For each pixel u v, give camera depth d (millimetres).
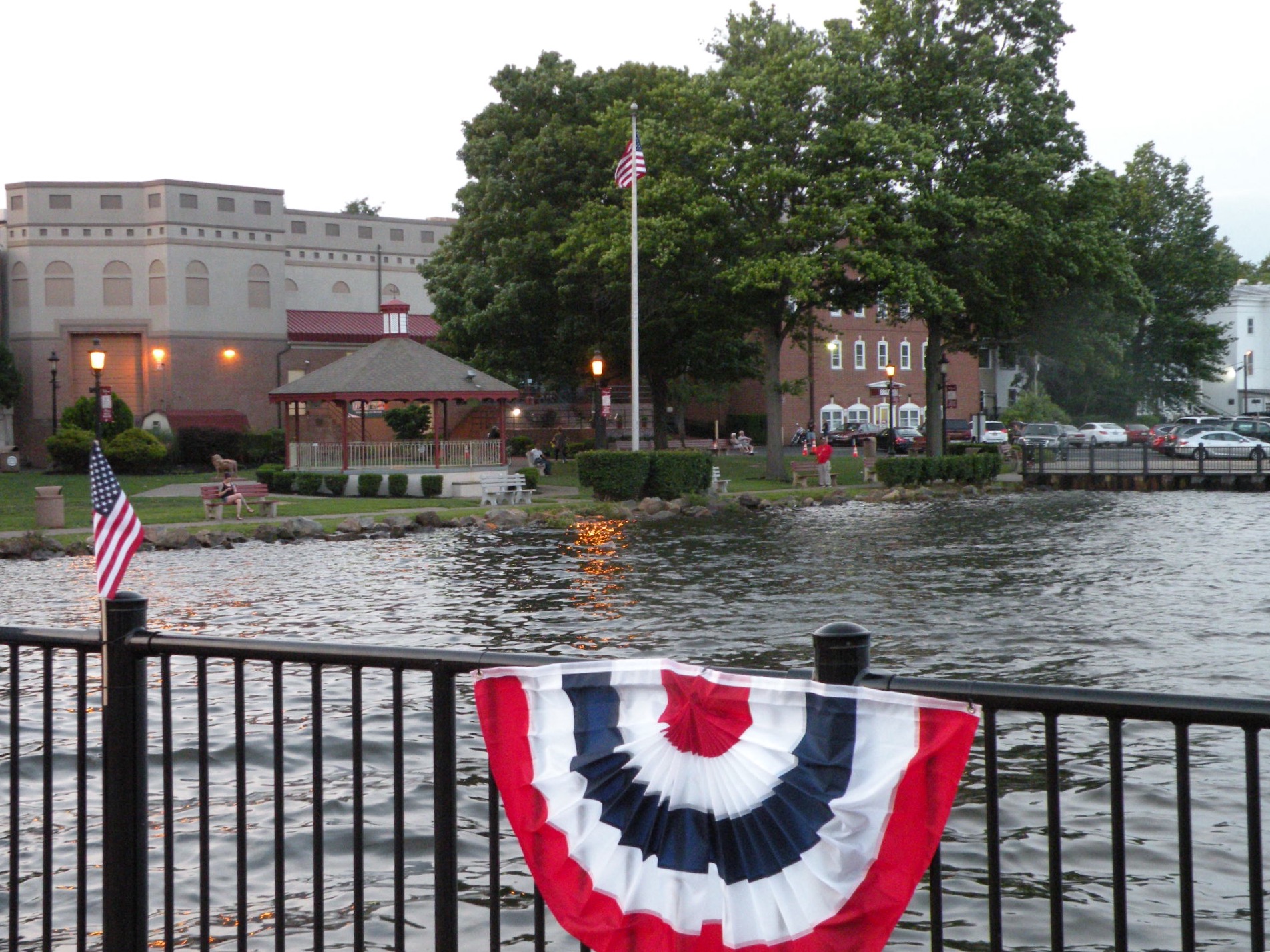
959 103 51312
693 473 44094
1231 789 9344
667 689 3383
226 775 10055
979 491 50750
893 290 47125
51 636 4527
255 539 31688
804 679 3260
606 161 55375
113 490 4344
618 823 3410
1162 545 28969
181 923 7078
